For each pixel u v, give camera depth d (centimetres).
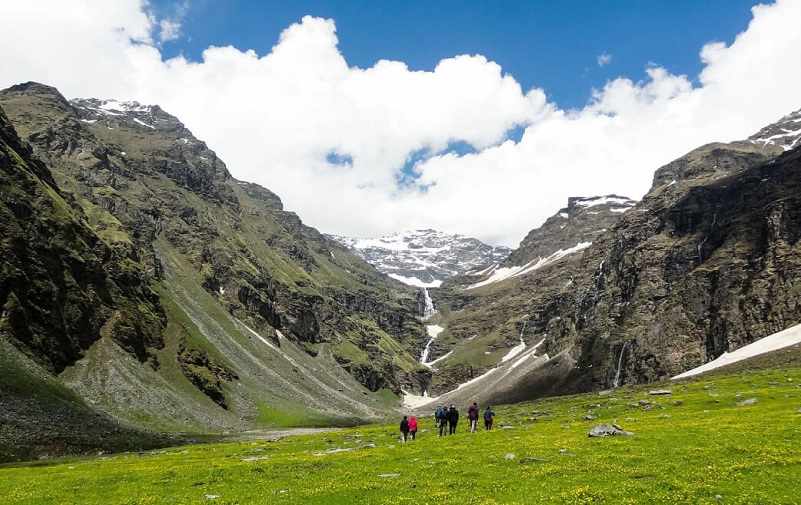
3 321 13962
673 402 7975
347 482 3784
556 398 17425
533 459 4059
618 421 6475
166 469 5141
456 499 3080
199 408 18388
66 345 15875
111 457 9094
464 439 5750
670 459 3722
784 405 6519
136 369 17725
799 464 3350
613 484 3178
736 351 18750
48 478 5047
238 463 5319
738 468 3331
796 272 19275
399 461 4600
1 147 18088
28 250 16112
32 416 11162
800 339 16438
